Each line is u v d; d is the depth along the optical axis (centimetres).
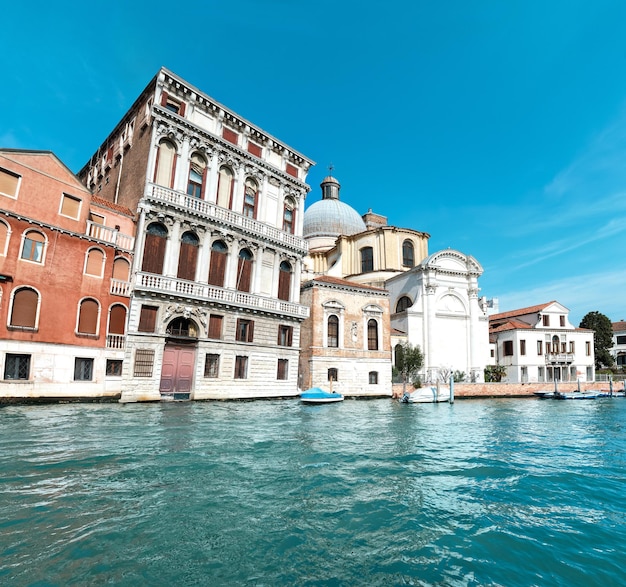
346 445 1241
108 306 2039
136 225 2242
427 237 4750
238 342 2503
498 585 481
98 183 3112
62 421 1401
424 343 3953
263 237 2706
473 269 4209
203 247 2425
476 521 674
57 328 1861
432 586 473
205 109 2570
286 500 730
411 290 4181
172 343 2266
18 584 433
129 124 2684
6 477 774
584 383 4206
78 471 829
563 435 1627
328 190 5919
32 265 1812
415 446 1279
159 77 2358
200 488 767
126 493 720
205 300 2339
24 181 1841
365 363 3269
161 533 574
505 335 4922
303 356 3145
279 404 2425
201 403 2209
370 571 501
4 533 549
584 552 571
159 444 1105
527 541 602
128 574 466
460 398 3434
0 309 1711
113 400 2009
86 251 1989
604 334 6153
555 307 5022
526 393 3756
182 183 2402
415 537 603
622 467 1072
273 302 2730
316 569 500
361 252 4741
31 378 1772
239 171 2695
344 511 692
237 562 507
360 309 3338
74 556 498
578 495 829
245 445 1152
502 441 1442
